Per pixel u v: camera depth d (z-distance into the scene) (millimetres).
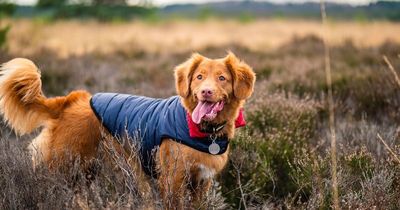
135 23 34000
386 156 4648
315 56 13633
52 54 13352
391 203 3836
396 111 6543
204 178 4094
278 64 11414
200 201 4008
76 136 4414
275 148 4965
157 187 3949
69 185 4020
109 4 36781
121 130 4293
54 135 4500
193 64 4223
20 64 4469
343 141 5203
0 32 12016
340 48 15523
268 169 4504
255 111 5676
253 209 4141
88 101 4621
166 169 3990
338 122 6230
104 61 13039
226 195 4660
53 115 4547
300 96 7785
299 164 4398
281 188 4797
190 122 3953
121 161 3898
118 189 3781
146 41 20969
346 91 7766
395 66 8805
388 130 5660
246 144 4910
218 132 4078
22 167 3957
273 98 6148
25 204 3719
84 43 18406
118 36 23297
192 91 4098
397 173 4113
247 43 20234
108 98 4496
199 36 25625
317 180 4129
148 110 4266
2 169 4051
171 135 3969
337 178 4043
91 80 9961
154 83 9797
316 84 8289
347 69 9898
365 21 31125
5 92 4465
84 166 4383
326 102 6820
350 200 3725
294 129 5426
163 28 33844
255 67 11047
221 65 4184
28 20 25203
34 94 4500
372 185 3945
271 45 19297
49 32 23406
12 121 4586
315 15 52344
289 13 60094
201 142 3949
